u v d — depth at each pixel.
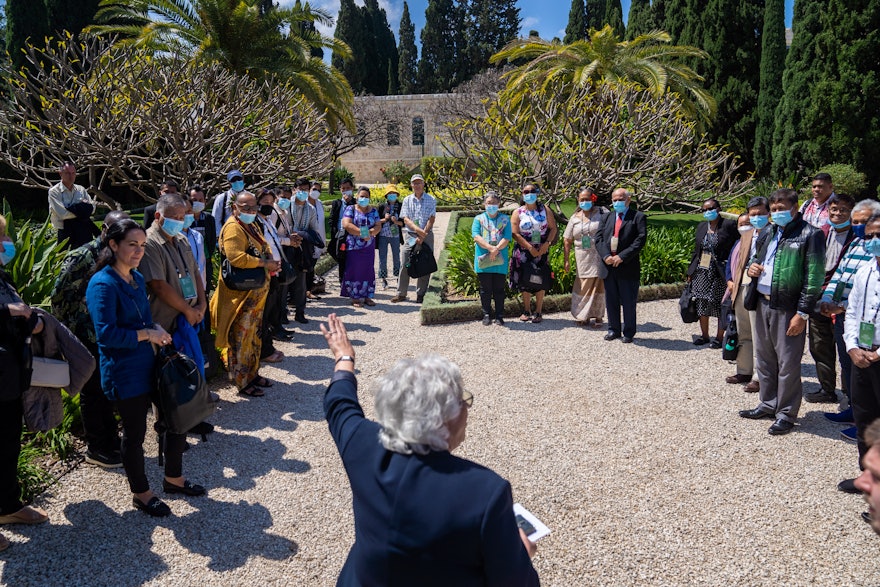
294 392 5.56
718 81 22.27
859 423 3.83
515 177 11.40
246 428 4.81
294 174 11.44
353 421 1.76
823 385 5.21
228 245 5.12
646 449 4.44
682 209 13.73
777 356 4.73
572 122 11.40
